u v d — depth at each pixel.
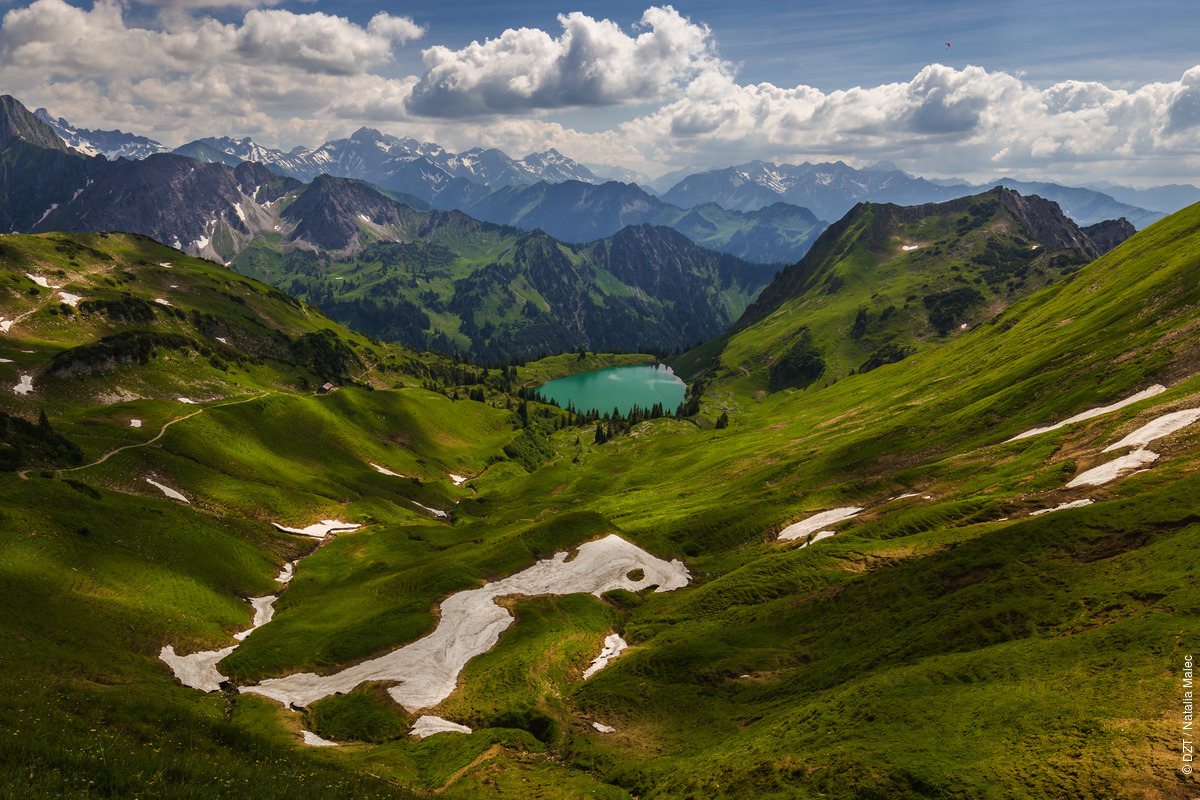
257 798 29.72
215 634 108.88
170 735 38.44
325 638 107.56
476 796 58.94
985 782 43.78
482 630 105.44
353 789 36.97
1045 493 101.62
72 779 25.36
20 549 101.88
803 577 101.88
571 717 79.31
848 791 47.69
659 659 87.19
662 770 62.66
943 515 107.31
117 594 105.50
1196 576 59.12
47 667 80.88
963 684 57.66
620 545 132.50
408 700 87.69
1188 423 99.12
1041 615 65.00
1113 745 42.88
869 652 72.81
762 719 68.75
